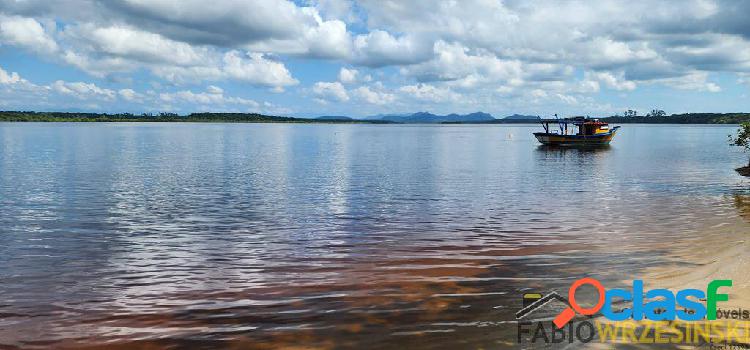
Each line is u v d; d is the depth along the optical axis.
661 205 22.00
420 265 12.70
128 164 45.88
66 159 50.97
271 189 28.53
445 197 25.30
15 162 46.72
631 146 88.56
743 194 25.59
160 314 9.51
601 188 28.84
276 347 8.02
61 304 10.08
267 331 8.66
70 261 13.28
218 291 10.80
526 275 11.70
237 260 13.36
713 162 50.22
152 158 54.03
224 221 18.89
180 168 42.34
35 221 18.73
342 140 121.00
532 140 129.00
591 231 16.66
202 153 64.12
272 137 137.12
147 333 8.66
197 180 33.12
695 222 17.88
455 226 17.73
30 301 10.27
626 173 38.72
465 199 24.53
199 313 9.53
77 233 16.73
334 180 33.59
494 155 64.25
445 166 46.09
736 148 80.06
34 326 9.00
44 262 13.18
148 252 14.23
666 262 12.41
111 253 14.12
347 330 8.60
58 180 32.34
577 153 68.88
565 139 82.31
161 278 11.78
